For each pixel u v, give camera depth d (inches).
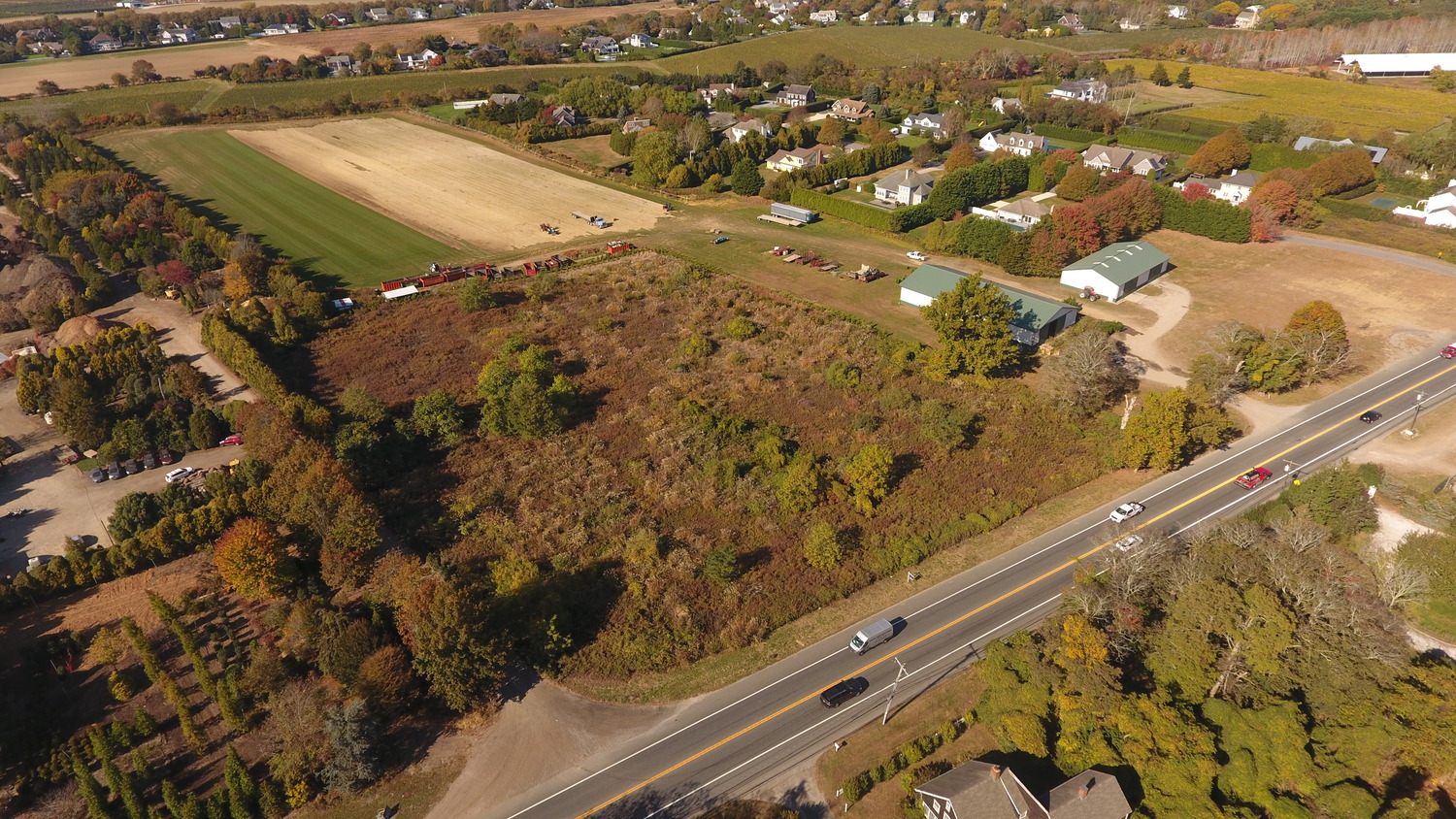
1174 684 2175.2
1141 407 3604.8
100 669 2389.3
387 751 2126.0
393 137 7839.6
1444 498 2913.4
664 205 6304.1
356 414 3442.4
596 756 2150.6
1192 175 6560.0
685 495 3078.2
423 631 2190.0
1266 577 2292.1
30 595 2596.0
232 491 2930.6
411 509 3026.6
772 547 2834.6
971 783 1884.8
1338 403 3631.9
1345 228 5536.4
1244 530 2524.6
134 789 1948.8
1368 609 2206.0
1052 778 2031.3
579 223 5949.8
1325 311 3786.9
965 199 5895.7
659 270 5088.6
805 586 2662.4
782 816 1959.9
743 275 5049.2
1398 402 3599.9
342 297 4729.3
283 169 6904.5
